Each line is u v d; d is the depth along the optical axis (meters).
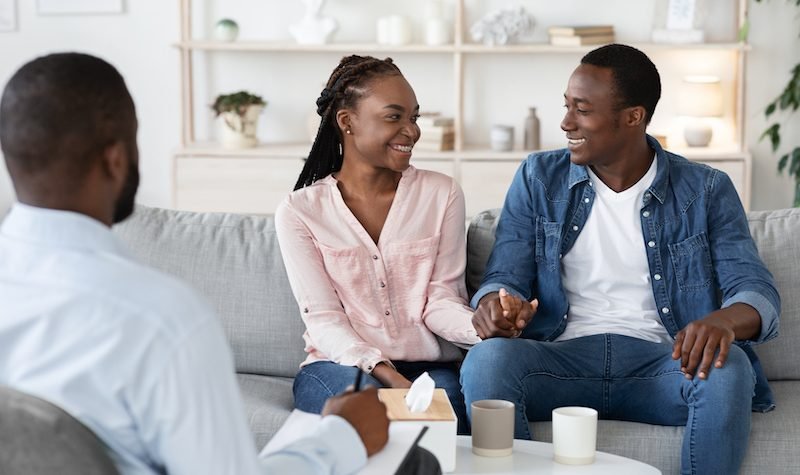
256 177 4.73
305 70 5.03
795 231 2.40
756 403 2.16
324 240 2.29
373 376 2.14
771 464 2.06
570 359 2.21
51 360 1.05
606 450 2.08
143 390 1.04
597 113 2.26
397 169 2.29
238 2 5.00
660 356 2.21
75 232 1.09
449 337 2.24
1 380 1.09
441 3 4.81
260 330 2.43
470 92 4.96
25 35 5.04
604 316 2.30
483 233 2.50
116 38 5.03
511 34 4.66
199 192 4.77
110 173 1.12
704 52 4.83
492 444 1.74
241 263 2.46
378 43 4.79
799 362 2.35
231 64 5.05
